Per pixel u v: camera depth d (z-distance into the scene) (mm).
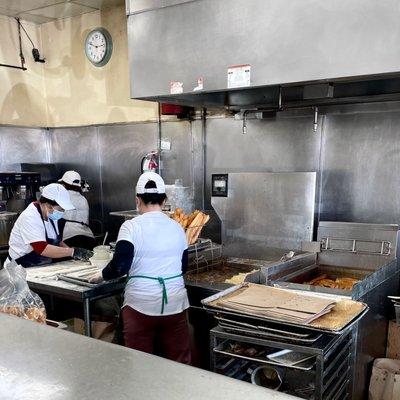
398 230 2855
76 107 4988
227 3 2498
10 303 1715
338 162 3340
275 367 1761
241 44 2477
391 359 2578
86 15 4715
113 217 4840
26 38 4980
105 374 748
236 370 1944
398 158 3086
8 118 4848
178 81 2748
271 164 3676
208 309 1755
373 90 2949
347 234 3031
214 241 3939
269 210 3393
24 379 734
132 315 2324
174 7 2705
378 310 2553
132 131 4555
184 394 684
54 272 2785
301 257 2754
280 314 1616
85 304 2422
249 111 3658
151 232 2285
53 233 3209
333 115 3318
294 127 3516
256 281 2316
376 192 3205
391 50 2057
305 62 2283
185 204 3699
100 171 4879
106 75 4684
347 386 2031
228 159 3922
